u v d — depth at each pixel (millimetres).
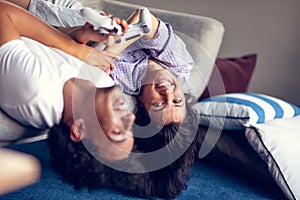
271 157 1488
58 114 1223
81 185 1269
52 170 1540
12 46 1226
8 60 1206
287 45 2230
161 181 1364
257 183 1608
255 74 2328
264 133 1527
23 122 1254
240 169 1625
